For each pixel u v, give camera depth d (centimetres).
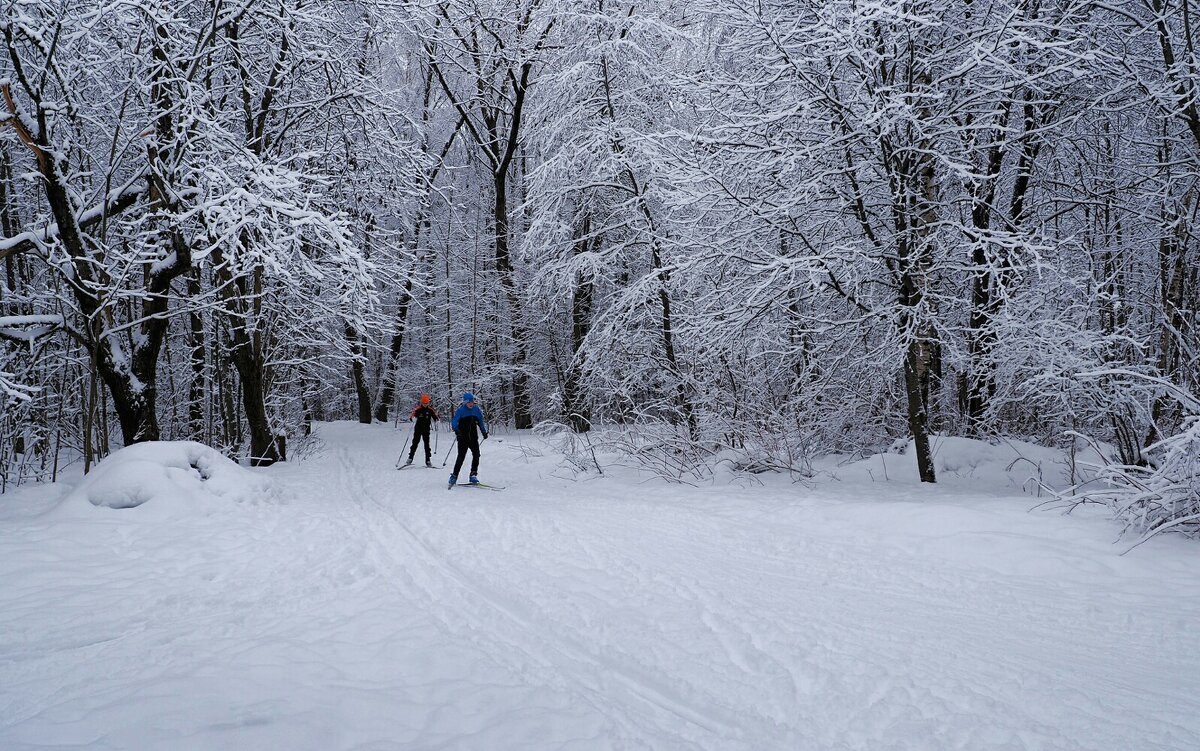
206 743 255
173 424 1664
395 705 300
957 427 1306
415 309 3095
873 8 827
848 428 1284
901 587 497
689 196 1048
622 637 397
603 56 1473
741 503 843
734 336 1071
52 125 971
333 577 543
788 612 440
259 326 1436
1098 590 473
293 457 1666
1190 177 966
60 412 1099
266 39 1217
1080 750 268
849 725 294
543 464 1435
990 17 962
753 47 1042
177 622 432
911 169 953
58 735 262
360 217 1476
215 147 952
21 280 1189
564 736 276
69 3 888
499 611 448
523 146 2430
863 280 995
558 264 1605
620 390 1384
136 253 919
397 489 1101
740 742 279
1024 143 1095
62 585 513
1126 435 849
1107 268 1179
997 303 1030
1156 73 956
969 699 313
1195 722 290
